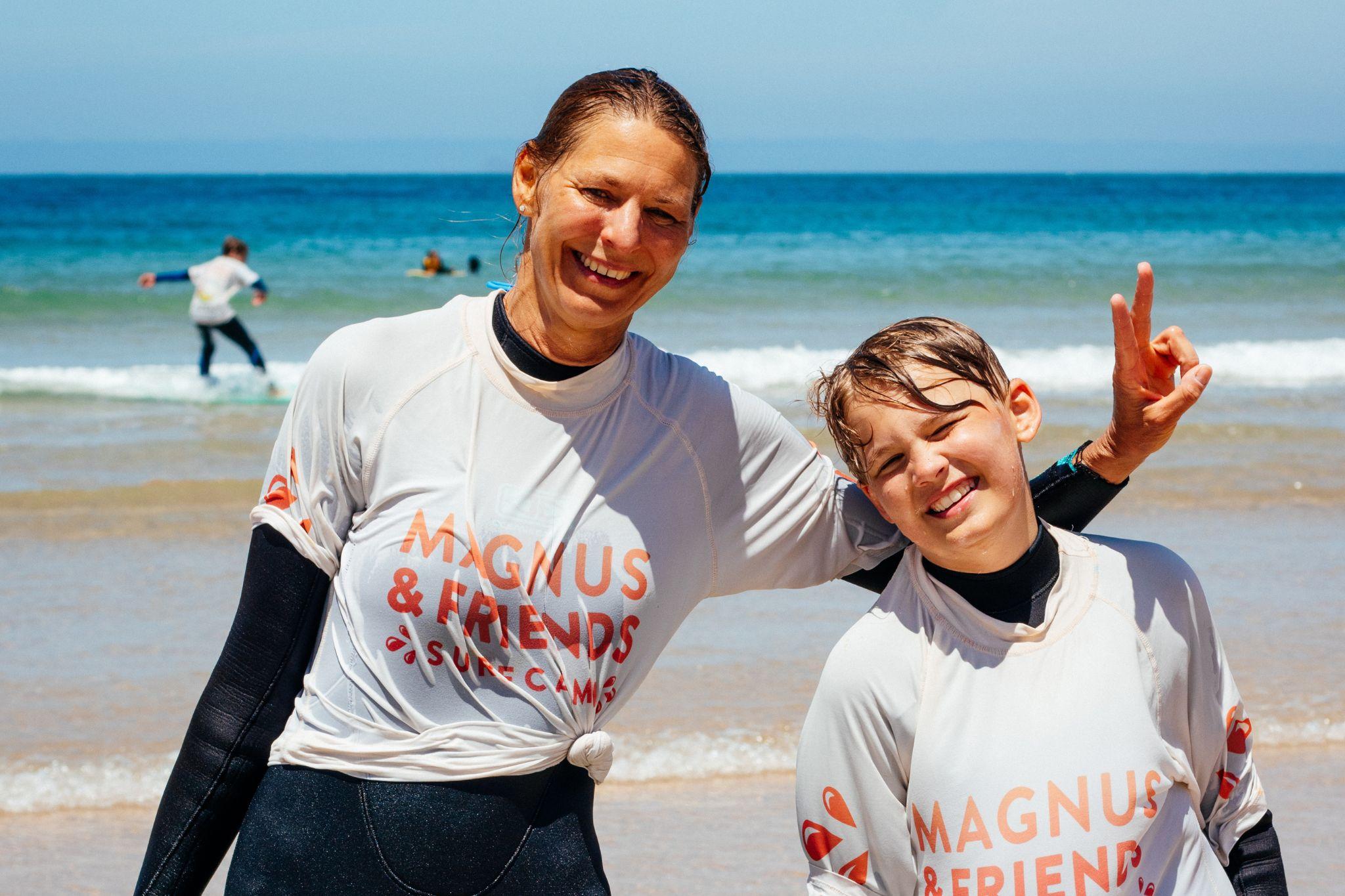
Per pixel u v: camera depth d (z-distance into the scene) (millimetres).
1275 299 21812
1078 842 1965
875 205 58875
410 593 1957
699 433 2121
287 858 1971
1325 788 4254
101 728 4520
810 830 2164
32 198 60156
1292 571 6414
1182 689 2115
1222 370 13555
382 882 1959
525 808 2020
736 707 4809
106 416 10312
